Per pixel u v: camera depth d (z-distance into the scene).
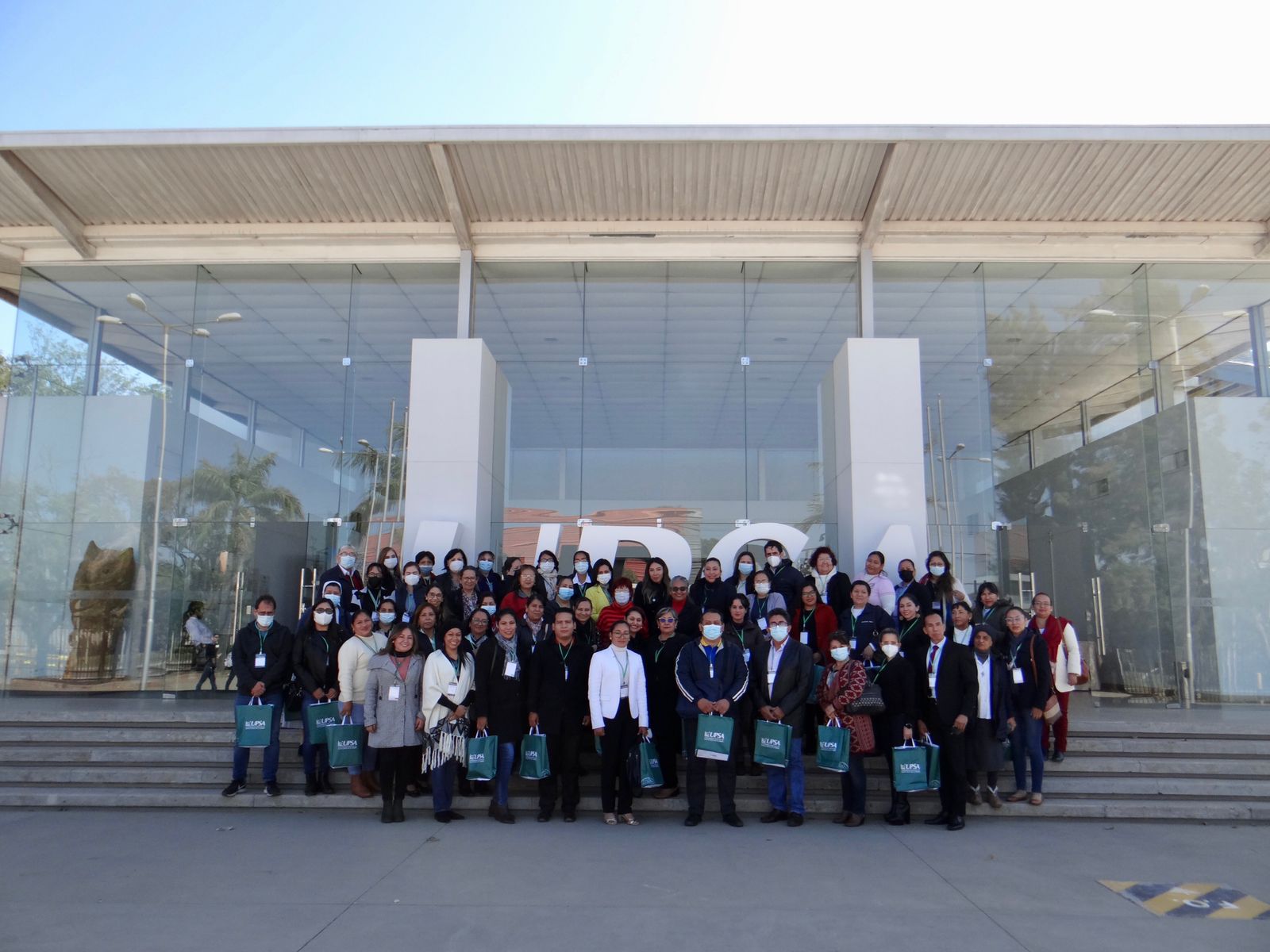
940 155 13.01
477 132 12.55
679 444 14.45
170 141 12.69
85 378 15.21
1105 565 14.32
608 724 8.34
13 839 7.63
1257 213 14.19
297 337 15.11
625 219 14.52
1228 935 5.35
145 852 7.18
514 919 5.56
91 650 14.42
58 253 15.26
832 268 14.98
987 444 14.59
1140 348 14.97
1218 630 14.10
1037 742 8.75
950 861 7.04
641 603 10.20
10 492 14.89
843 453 13.85
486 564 11.66
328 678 9.17
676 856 7.12
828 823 8.42
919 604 10.20
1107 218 14.41
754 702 8.67
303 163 13.28
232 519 14.68
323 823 8.24
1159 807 8.71
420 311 15.04
